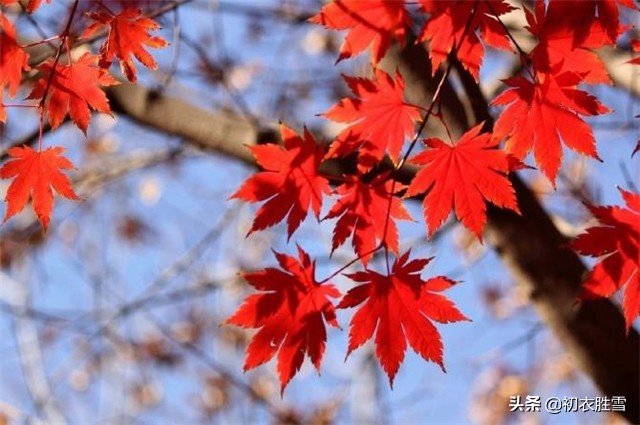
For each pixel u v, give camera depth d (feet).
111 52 5.07
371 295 5.01
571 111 4.84
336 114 4.95
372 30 4.77
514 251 5.82
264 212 5.00
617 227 4.93
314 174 5.00
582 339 5.74
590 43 4.79
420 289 5.00
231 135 5.98
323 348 5.04
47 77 5.07
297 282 5.03
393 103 4.94
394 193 5.02
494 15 4.80
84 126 5.08
